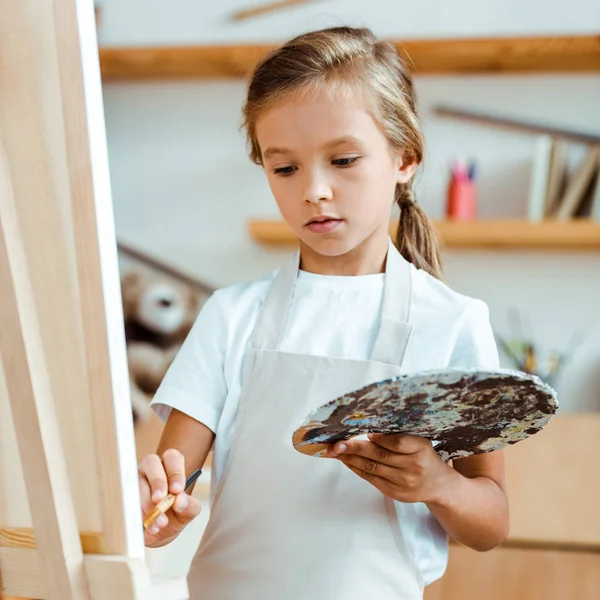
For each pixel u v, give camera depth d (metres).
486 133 2.79
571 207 2.66
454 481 0.90
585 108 2.74
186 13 2.88
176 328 2.90
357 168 0.94
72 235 0.69
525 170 2.77
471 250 2.81
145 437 2.15
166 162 2.97
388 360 0.99
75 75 0.66
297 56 0.96
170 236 2.97
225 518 0.98
